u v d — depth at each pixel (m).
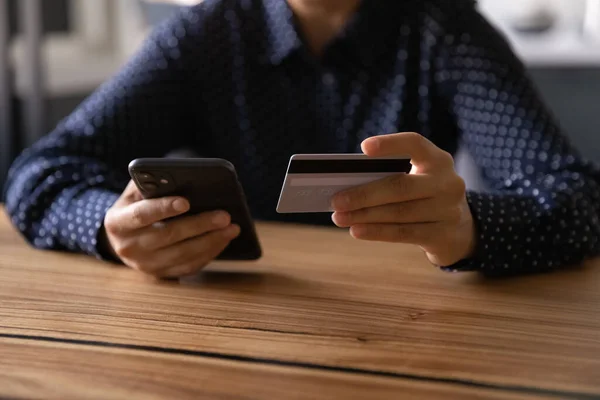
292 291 0.88
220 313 0.80
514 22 2.54
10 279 0.92
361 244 1.10
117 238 0.95
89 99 1.33
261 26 1.36
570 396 0.61
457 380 0.64
